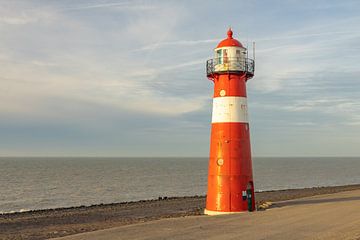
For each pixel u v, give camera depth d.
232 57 24.20
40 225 26.86
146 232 18.69
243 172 24.19
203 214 25.67
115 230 19.52
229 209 23.91
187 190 63.62
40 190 63.28
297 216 22.52
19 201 50.44
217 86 24.73
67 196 55.59
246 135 24.61
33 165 172.62
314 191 49.62
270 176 99.50
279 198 38.88
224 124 24.25
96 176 96.25
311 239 16.72
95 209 35.97
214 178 24.36
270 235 17.50
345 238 16.83
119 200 51.03
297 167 158.62
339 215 22.78
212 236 17.47
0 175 99.19
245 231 18.41
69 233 21.77
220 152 24.23
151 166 165.75
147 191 62.06
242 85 24.66
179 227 19.75
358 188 53.81
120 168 143.88
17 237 21.05
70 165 175.38
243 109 24.56
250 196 24.56
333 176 101.31
